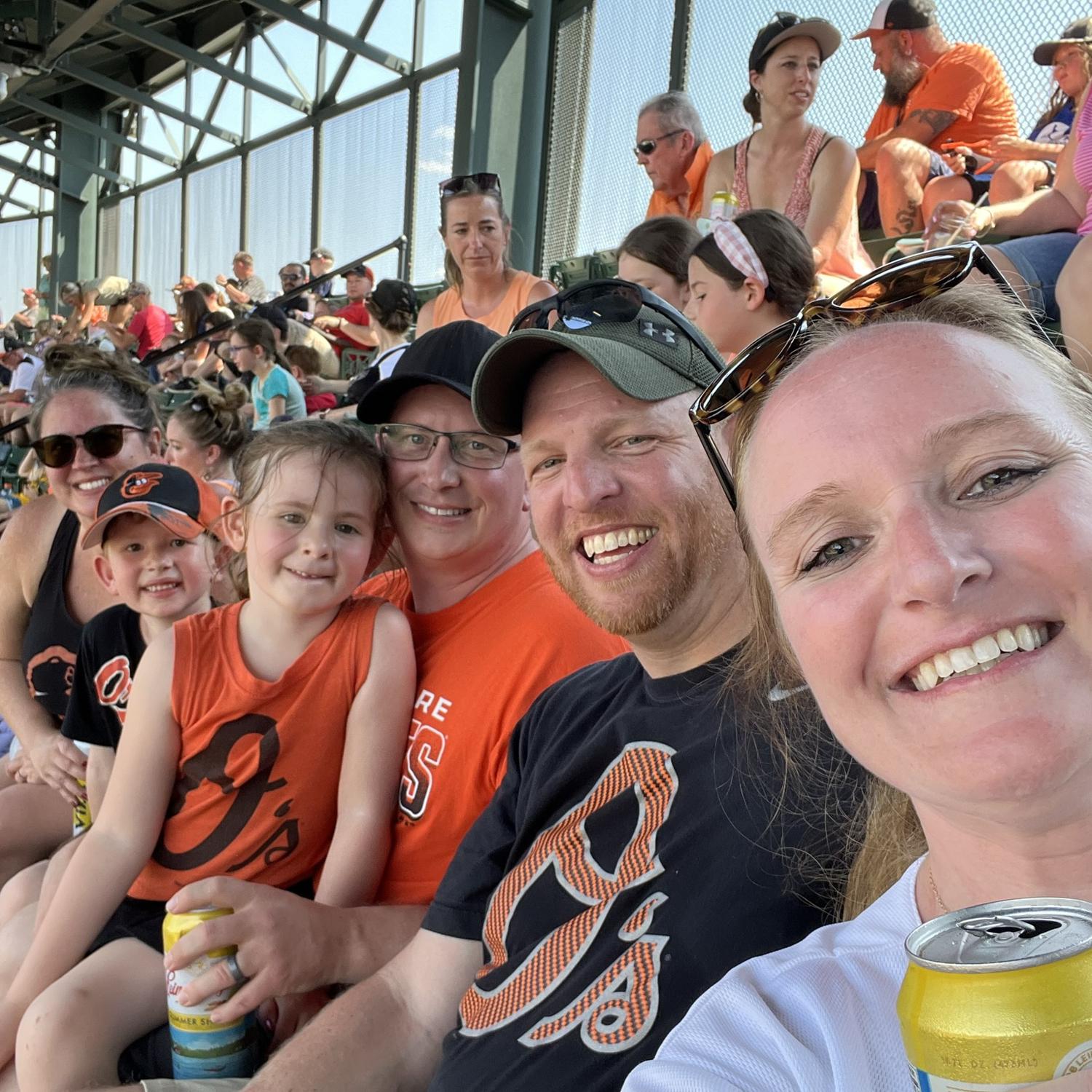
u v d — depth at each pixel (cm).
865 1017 87
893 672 78
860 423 82
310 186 1121
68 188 1741
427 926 161
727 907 116
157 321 1091
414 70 920
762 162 407
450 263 468
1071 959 61
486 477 194
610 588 150
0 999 218
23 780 288
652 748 137
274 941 164
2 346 1506
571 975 125
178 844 196
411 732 192
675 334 162
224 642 196
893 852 107
